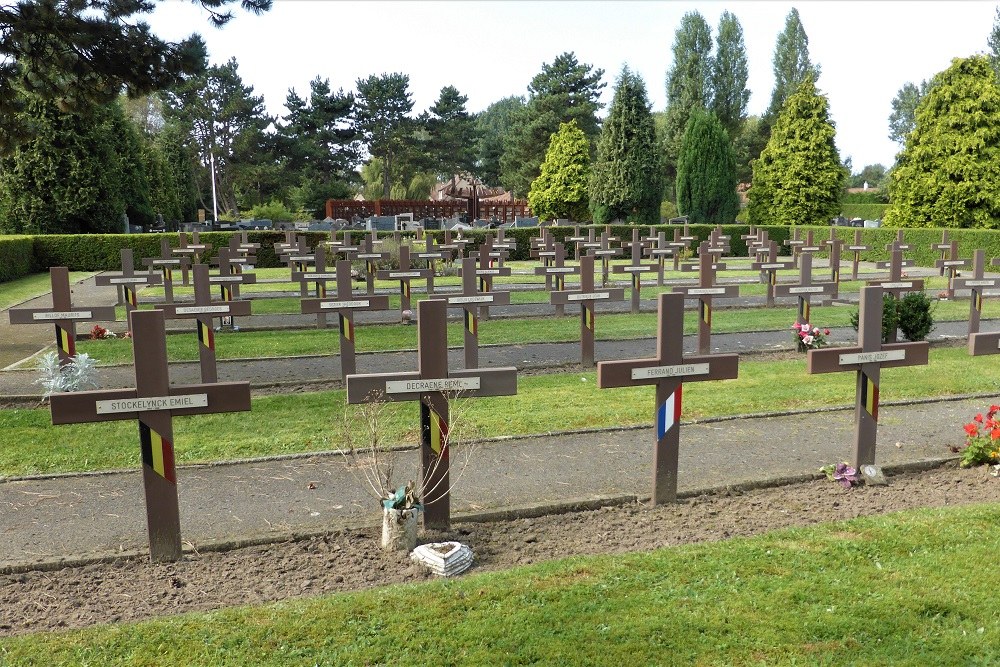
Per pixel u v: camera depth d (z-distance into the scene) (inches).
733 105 2677.2
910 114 3875.5
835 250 912.9
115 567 220.7
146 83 587.2
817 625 175.0
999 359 494.0
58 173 1336.1
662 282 909.2
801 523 240.5
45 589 208.5
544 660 164.4
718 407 383.9
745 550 214.7
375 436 245.0
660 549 218.5
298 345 565.0
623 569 204.1
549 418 365.4
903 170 1427.2
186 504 268.2
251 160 2677.2
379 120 2810.0
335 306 427.2
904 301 553.6
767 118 2775.6
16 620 191.3
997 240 1219.9
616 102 1951.3
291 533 237.3
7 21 521.0
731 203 1895.9
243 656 168.6
